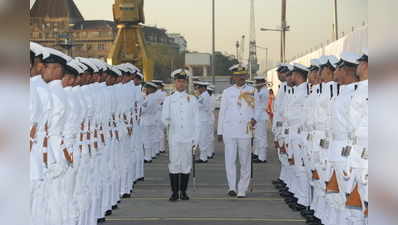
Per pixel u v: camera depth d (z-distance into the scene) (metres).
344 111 7.46
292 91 11.02
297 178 10.59
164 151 22.08
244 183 11.95
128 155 11.90
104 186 9.69
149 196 12.16
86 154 8.25
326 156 8.20
